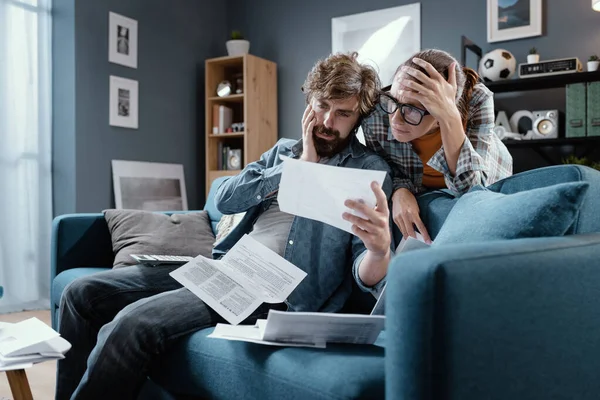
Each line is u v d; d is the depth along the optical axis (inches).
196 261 57.8
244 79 176.7
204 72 195.6
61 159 154.3
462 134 59.5
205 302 53.6
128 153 167.5
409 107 59.1
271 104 187.9
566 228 43.6
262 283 56.1
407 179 67.7
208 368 49.8
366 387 39.0
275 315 44.2
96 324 70.0
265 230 64.6
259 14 197.9
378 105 64.3
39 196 151.5
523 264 36.8
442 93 58.1
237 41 185.6
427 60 61.1
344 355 44.6
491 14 156.5
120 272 74.5
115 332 54.1
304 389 41.4
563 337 39.0
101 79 159.3
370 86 62.6
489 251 36.0
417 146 65.9
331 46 182.9
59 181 154.6
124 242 97.7
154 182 173.3
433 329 33.0
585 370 40.6
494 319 35.0
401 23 170.2
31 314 142.9
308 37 187.6
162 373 55.1
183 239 101.2
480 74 149.7
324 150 63.7
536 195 44.5
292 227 62.2
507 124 147.8
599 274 41.8
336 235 61.0
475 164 59.4
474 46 152.6
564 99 148.0
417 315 33.4
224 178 80.6
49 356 49.8
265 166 70.0
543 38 151.8
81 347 69.5
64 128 153.7
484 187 57.4
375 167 63.0
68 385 69.4
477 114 66.8
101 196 158.9
